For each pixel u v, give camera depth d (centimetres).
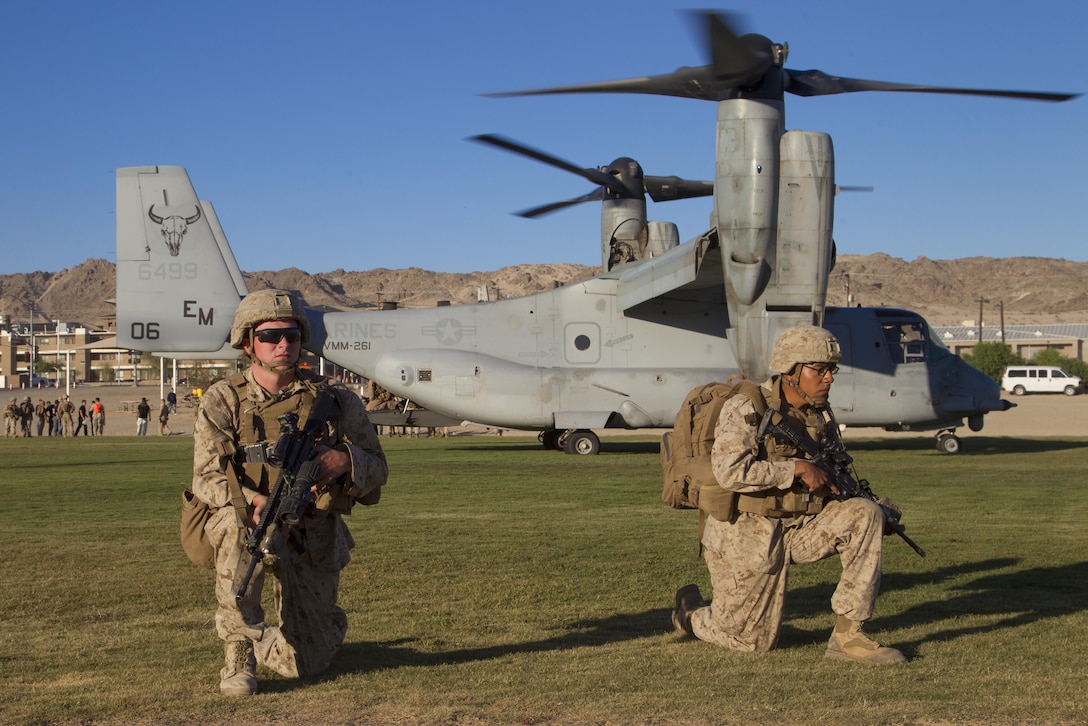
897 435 3384
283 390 543
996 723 461
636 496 1476
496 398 2441
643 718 471
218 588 533
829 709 483
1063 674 545
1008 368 7319
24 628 673
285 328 532
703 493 592
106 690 524
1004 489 1539
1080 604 731
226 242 2559
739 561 592
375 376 2492
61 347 17800
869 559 577
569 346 2483
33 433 4472
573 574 860
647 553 966
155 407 6344
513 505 1366
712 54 1694
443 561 923
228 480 525
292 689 526
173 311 2511
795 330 591
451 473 1873
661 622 687
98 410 4147
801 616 698
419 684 532
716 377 2469
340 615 569
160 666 574
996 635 636
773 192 1886
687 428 603
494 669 563
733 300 1964
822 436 590
